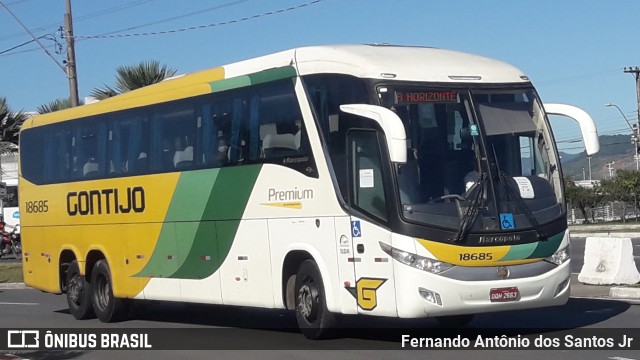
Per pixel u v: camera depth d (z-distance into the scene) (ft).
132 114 52.21
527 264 37.04
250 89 43.52
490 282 36.11
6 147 112.98
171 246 48.80
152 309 61.31
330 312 39.19
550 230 37.65
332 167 38.60
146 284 50.85
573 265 80.33
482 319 47.26
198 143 46.85
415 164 36.32
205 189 46.16
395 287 35.86
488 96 38.37
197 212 46.73
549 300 37.58
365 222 37.01
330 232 38.65
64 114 58.85
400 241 35.68
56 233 59.06
